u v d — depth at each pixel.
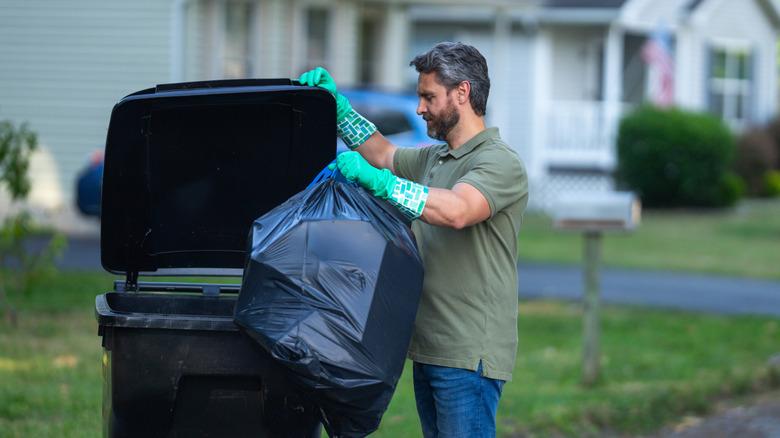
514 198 6.14
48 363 11.74
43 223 26.11
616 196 12.09
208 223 6.82
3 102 26.48
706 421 10.91
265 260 5.56
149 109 6.36
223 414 6.09
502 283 6.25
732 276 21.69
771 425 10.72
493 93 34.91
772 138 40.62
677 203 34.22
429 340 6.22
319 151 6.68
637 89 38.78
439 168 6.42
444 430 6.24
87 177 22.78
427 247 6.32
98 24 26.17
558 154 36.03
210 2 26.28
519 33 36.25
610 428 10.53
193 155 6.63
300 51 27.42
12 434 9.01
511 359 6.28
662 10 37.81
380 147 7.06
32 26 26.36
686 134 33.25
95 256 20.47
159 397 5.99
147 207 6.67
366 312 5.55
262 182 6.76
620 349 14.41
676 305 17.98
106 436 6.25
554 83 37.09
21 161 14.64
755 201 38.09
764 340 15.16
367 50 29.42
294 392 6.04
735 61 41.22
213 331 5.96
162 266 6.86
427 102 6.29
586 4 35.78
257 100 6.45
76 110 26.38
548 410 10.62
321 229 5.64
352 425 5.75
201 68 26.31
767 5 41.62
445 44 6.29
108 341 5.94
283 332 5.44
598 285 12.34
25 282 15.84
